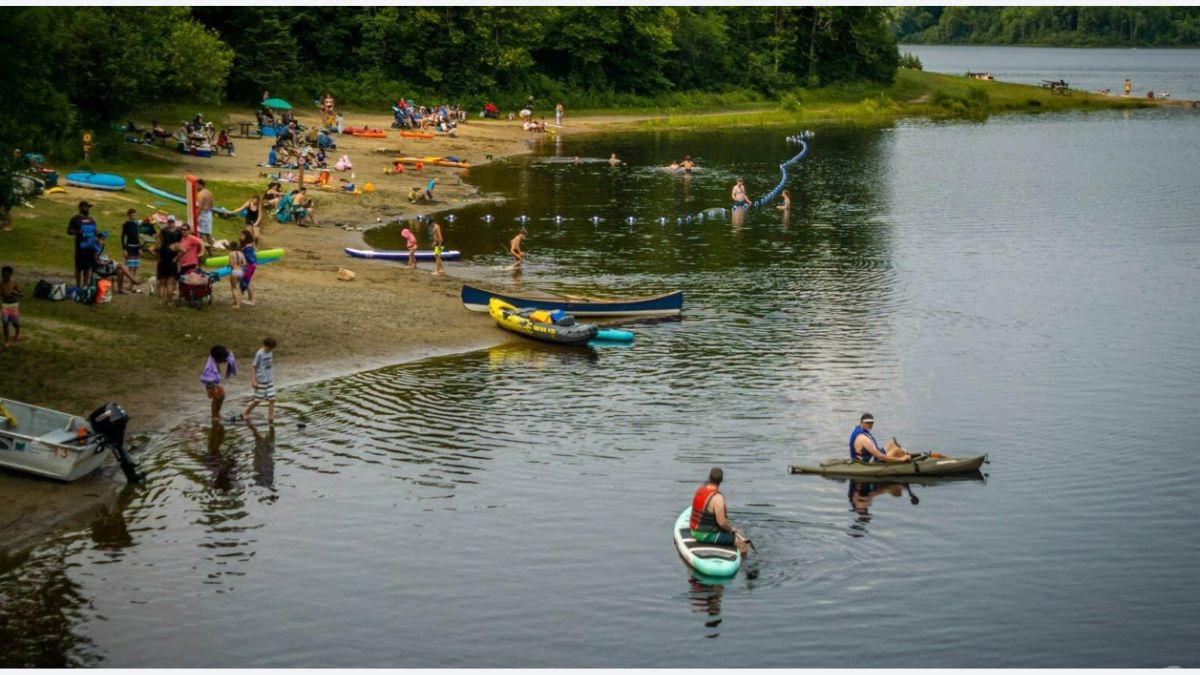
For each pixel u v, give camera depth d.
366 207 60.78
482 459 28.50
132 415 29.45
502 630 21.09
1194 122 131.00
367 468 27.69
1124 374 36.53
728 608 22.02
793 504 26.55
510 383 34.19
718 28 143.62
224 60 70.69
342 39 109.94
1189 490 27.69
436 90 111.31
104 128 61.81
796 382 35.16
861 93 149.00
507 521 25.27
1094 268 52.69
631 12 126.12
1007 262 53.94
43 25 35.91
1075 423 32.09
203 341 34.69
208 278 37.22
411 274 46.78
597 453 29.06
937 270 51.97
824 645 20.89
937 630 21.44
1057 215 67.94
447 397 32.75
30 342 32.19
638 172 82.31
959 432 31.34
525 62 116.31
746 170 85.62
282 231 52.78
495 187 72.38
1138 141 110.44
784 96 137.38
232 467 27.33
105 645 20.06
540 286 46.25
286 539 24.09
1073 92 161.12
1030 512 26.44
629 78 130.25
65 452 25.39
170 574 22.47
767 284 48.38
